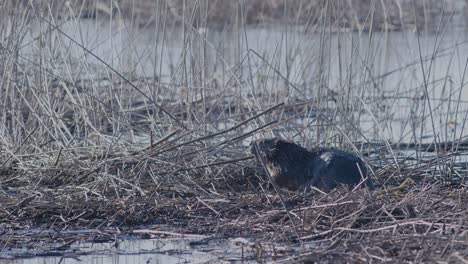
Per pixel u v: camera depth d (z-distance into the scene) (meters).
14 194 13.89
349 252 10.36
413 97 20.36
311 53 21.28
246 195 13.46
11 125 16.59
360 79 18.91
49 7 16.75
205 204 12.97
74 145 15.48
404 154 16.38
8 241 11.85
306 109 17.02
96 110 16.56
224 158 15.28
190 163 14.93
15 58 16.27
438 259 9.72
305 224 11.73
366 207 11.77
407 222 11.12
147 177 14.52
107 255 11.33
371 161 15.47
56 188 13.95
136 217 12.74
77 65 19.38
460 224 10.83
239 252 11.19
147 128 17.08
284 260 10.41
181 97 16.81
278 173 13.90
